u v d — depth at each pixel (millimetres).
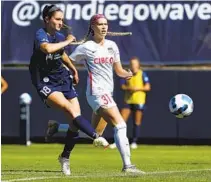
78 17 63312
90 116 63469
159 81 62812
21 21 64188
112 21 63125
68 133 32156
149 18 62812
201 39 62281
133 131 61688
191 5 62344
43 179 28922
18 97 64750
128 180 27938
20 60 64188
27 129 64625
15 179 29125
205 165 39375
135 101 61281
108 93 31469
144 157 48312
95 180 28062
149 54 62938
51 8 30297
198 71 62344
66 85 30969
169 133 63000
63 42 29734
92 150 57500
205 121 62469
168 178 28922
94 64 31438
